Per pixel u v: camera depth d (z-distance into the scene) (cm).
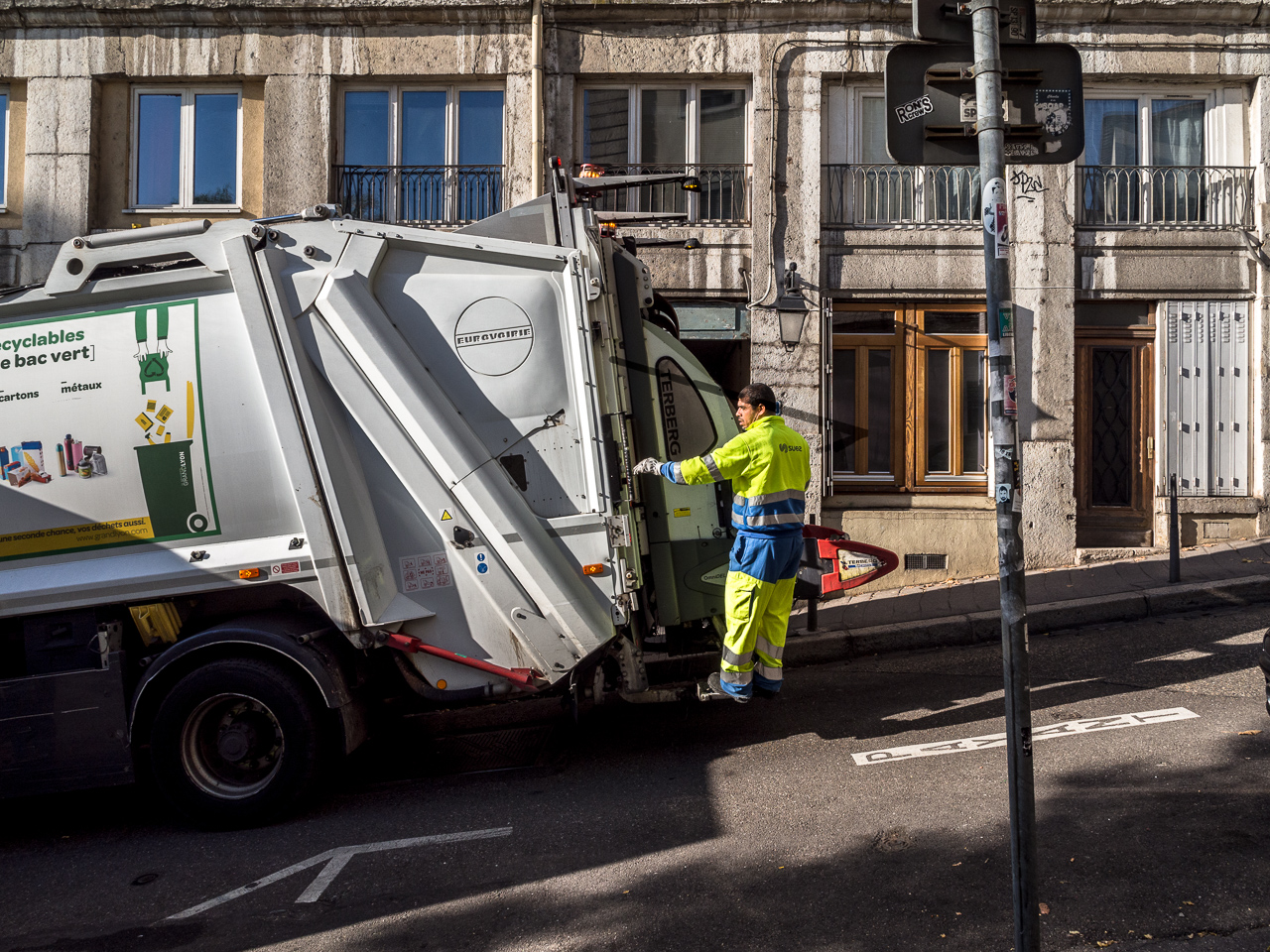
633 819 435
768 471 504
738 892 355
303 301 486
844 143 1020
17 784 480
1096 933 309
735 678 509
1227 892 329
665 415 530
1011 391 264
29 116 1013
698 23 998
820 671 717
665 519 526
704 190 1021
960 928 317
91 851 460
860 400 1025
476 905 360
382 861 411
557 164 504
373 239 490
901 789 446
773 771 488
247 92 1028
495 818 452
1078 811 404
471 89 1031
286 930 353
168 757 473
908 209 1015
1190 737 484
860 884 354
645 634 529
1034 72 293
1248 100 1024
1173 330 1012
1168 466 1012
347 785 528
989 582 929
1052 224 996
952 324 1023
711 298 1009
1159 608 795
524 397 489
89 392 497
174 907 381
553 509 488
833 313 1024
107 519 496
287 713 468
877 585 990
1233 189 1016
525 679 489
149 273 496
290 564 481
